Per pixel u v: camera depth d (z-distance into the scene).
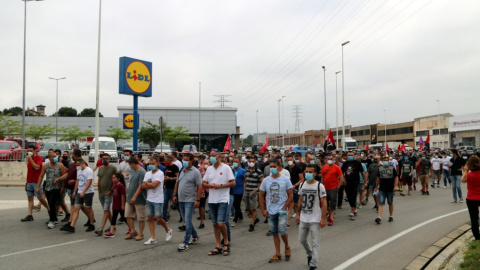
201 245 8.12
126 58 20.88
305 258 7.07
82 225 10.21
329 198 10.42
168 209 11.38
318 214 6.45
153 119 68.00
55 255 7.21
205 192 10.23
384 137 91.88
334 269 6.33
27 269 6.33
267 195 7.05
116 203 8.89
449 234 8.91
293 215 12.01
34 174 10.74
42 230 9.52
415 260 6.80
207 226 10.41
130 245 8.05
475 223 7.76
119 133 54.31
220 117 69.75
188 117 69.12
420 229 9.56
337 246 7.89
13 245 7.98
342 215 12.15
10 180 21.45
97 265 6.57
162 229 9.79
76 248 7.75
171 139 51.91
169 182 10.73
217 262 6.78
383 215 11.90
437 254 7.25
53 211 9.88
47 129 55.88
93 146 26.33
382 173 10.66
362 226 10.16
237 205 10.66
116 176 8.90
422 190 17.72
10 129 48.47
